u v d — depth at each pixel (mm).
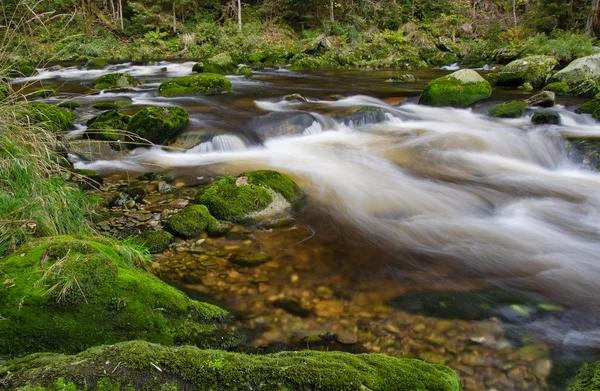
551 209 5398
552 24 23750
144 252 3785
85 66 17750
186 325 2697
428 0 31406
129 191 5258
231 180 5148
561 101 10773
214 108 9547
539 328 3031
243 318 3043
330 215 4973
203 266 3766
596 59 12680
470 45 26109
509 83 13633
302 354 2033
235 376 1711
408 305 3271
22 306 2334
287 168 6605
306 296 3359
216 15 28797
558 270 3893
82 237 3230
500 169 6918
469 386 2463
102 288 2557
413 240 4465
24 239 3107
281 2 28812
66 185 4227
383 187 5984
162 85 11516
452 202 5559
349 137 8367
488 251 4254
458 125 9109
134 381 1653
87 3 24109
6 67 3809
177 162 6789
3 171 3387
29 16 3992
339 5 28406
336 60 22047
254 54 21922
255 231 4469
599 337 2947
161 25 25797
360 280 3629
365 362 1981
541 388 2459
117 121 7379
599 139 7445
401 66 21750
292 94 10930
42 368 1686
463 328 3000
